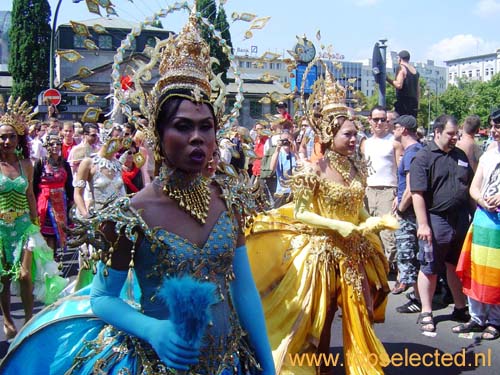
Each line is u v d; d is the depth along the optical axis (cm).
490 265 517
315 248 429
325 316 419
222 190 223
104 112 289
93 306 210
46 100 1300
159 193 210
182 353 181
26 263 522
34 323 255
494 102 7150
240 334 220
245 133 276
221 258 212
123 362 211
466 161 557
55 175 754
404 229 646
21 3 3045
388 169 725
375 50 823
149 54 262
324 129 432
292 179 431
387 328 572
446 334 553
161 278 205
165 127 208
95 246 202
